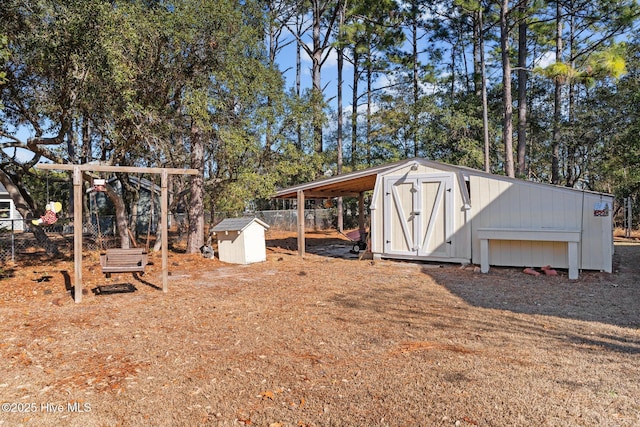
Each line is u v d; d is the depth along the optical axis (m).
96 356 4.02
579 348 4.00
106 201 22.19
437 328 4.75
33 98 8.95
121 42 7.93
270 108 11.75
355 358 3.86
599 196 8.02
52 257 11.04
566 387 3.13
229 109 10.80
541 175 24.12
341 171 21.09
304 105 13.02
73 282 7.84
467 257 9.27
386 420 2.73
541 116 21.55
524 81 17.83
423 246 9.91
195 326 5.00
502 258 8.86
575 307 5.63
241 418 2.81
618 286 6.90
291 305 6.00
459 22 21.45
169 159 10.86
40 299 6.48
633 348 3.97
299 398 3.08
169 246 14.22
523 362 3.65
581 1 15.34
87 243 13.78
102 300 6.41
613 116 17.84
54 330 4.86
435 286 7.28
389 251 10.48
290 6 23.08
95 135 11.37
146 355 4.03
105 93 8.39
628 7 13.59
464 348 4.06
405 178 10.20
